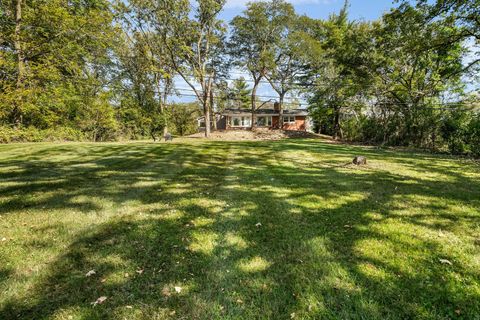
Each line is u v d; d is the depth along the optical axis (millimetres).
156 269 2445
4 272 2348
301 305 1992
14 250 2725
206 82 29562
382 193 4898
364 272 2385
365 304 1989
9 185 5137
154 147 12406
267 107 42469
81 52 16969
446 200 4469
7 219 3516
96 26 15188
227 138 27266
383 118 18422
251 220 3596
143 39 21484
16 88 13586
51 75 14414
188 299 2057
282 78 32281
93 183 5434
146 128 23172
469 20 11727
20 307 1945
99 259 2598
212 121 37188
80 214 3742
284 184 5559
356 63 19953
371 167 7672
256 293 2131
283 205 4203
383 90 19328
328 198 4578
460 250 2766
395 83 19031
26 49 13648
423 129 14664
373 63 18656
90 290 2146
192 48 24219
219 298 2070
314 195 4758
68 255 2662
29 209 3898
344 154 10703
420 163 8469
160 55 22406
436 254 2688
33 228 3260
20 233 3117
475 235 3119
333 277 2320
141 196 4625
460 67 16938
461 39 12820
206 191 4984
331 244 2912
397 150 13156
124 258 2625
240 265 2514
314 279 2297
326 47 26641
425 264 2510
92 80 18219
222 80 33219
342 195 4762
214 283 2252
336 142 20266
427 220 3584
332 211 3936
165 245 2891
